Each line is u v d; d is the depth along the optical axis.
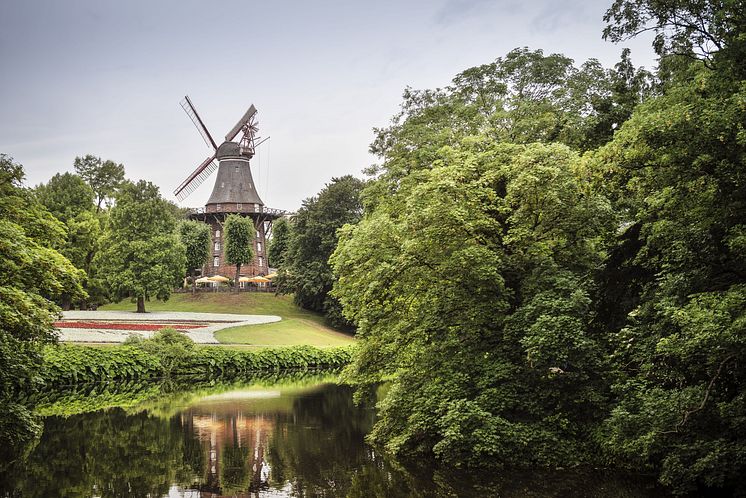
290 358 47.00
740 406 12.81
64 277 19.91
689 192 13.73
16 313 16.30
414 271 19.20
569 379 16.70
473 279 18.14
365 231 20.59
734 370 12.92
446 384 18.72
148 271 66.12
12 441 19.38
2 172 19.91
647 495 14.16
